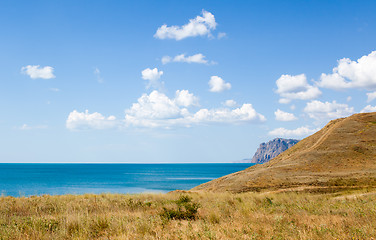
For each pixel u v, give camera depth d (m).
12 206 13.76
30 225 8.92
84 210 13.09
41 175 163.75
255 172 47.47
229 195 23.25
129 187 86.19
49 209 13.47
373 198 17.44
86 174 179.75
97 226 9.05
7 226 8.67
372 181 35.16
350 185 34.34
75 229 8.50
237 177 47.38
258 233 7.68
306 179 39.53
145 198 20.78
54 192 65.62
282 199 20.83
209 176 156.12
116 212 12.54
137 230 8.32
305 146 63.38
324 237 6.89
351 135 56.19
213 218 10.36
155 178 137.25
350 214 10.31
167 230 8.31
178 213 11.55
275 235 7.26
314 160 48.41
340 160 46.81
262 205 14.94
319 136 64.88
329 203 15.98
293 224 8.39
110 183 103.38
